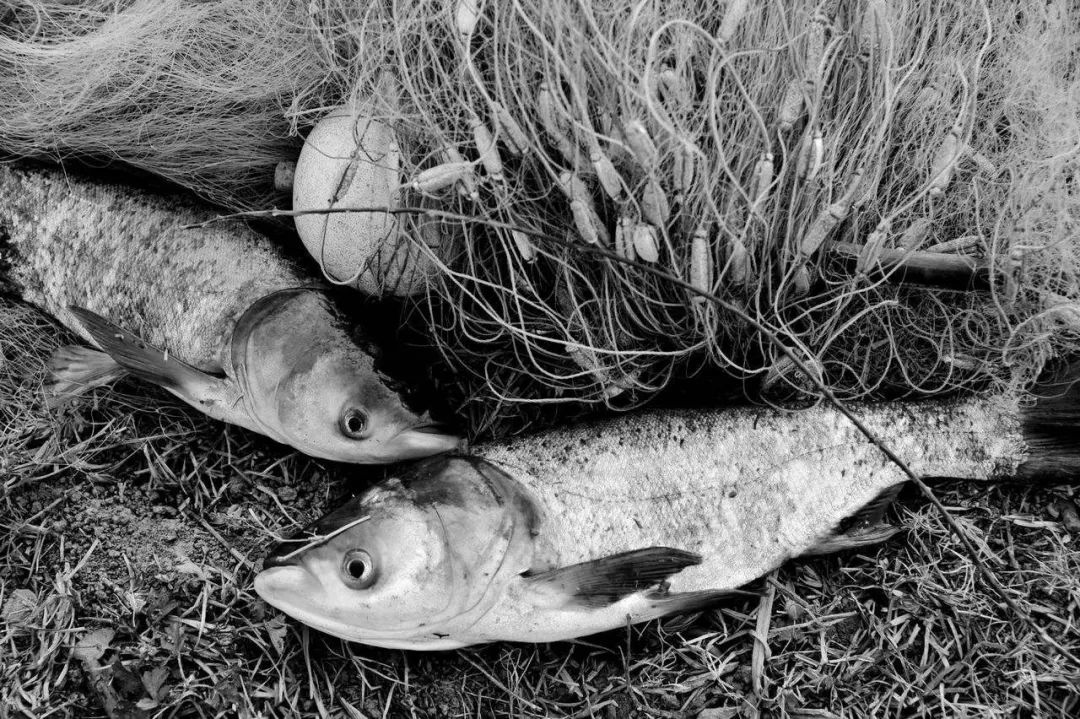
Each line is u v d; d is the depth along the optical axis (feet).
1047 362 4.55
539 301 4.42
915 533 4.57
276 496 4.59
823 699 4.46
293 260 4.51
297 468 4.63
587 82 4.19
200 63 4.62
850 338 4.59
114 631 4.42
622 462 4.33
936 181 4.21
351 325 4.40
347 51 4.53
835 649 4.49
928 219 4.33
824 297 4.52
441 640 4.26
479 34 4.30
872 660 4.47
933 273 4.43
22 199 4.62
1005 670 4.46
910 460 4.47
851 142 4.40
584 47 4.14
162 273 4.51
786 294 4.47
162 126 4.67
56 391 4.59
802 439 4.41
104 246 4.56
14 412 4.66
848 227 4.47
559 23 4.11
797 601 4.51
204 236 4.50
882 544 4.57
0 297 4.74
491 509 4.21
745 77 4.27
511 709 4.42
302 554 4.15
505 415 4.66
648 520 4.31
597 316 4.50
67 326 4.69
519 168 4.37
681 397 4.59
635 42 4.18
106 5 4.65
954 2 4.43
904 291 4.58
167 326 4.51
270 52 4.60
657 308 4.46
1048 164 4.33
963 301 4.58
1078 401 4.48
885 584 4.53
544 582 4.21
